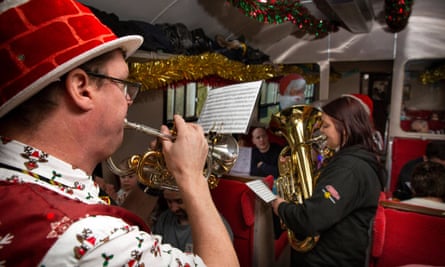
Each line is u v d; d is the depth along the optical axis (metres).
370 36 3.44
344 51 3.59
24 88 0.43
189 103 2.53
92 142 0.52
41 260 0.38
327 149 1.61
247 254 1.78
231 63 2.62
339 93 3.72
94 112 0.51
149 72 1.72
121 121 0.55
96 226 0.42
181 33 2.17
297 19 2.87
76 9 0.49
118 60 0.55
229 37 3.21
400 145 3.34
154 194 1.24
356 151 1.35
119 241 0.41
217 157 0.96
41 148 0.48
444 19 3.08
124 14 1.96
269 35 3.71
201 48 2.38
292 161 1.67
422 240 1.37
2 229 0.40
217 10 2.59
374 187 1.30
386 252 1.44
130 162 0.84
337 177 1.28
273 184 1.93
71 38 0.46
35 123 0.47
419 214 1.39
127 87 0.57
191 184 0.62
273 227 2.04
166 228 1.60
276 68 3.65
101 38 0.49
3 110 0.45
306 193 1.53
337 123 1.40
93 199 0.52
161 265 0.46
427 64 3.26
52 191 0.45
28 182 0.45
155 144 0.82
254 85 1.01
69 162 0.50
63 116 0.48
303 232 1.33
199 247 0.57
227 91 1.08
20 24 0.44
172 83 2.07
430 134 3.32
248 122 0.94
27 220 0.41
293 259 1.61
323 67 3.72
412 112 3.39
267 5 2.42
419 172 1.71
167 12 2.21
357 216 1.31
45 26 0.45
